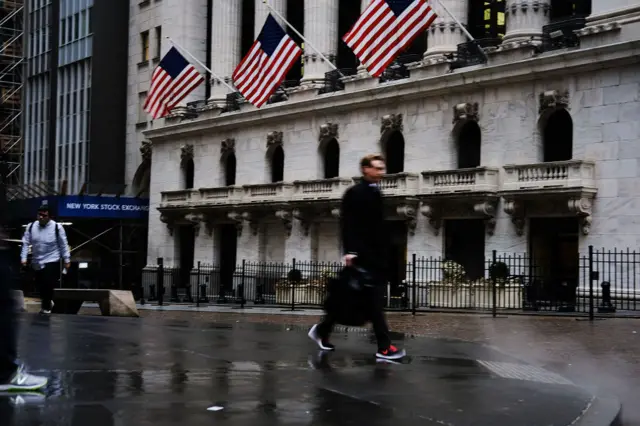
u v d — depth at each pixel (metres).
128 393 7.33
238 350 10.88
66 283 45.28
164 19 50.28
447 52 33.34
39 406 6.66
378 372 8.88
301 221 38.50
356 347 11.32
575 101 28.61
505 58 30.52
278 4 42.72
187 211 45.47
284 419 6.33
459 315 23.80
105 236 53.34
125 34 55.81
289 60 32.38
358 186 9.78
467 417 6.52
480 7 35.41
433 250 32.50
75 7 57.12
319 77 39.16
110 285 48.16
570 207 27.78
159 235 48.84
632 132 26.97
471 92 31.89
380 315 9.95
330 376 8.54
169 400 7.02
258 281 36.72
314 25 39.50
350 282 10.04
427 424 6.24
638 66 26.88
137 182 54.31
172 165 48.47
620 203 27.16
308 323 19.50
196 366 9.23
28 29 62.97
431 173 32.09
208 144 45.69
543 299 28.44
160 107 38.03
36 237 18.09
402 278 34.59
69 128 57.12
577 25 29.61
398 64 35.84
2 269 7.24
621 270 24.31
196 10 48.91
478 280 27.94
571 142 29.36
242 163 43.16
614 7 27.67
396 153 35.59
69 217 48.44
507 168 29.66
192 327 14.73
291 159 40.00
